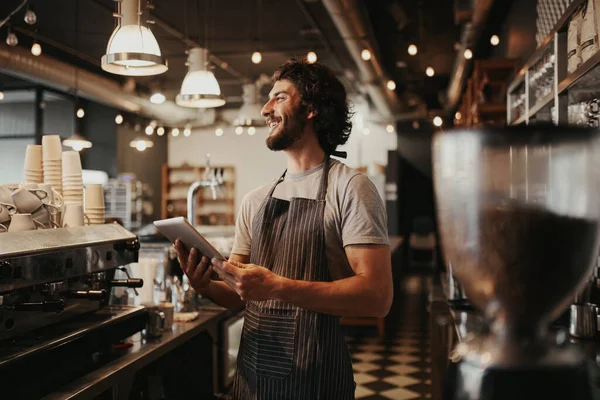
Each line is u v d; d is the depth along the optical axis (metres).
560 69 2.64
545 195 0.49
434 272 12.64
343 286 1.56
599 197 0.50
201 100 4.50
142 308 2.30
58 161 2.47
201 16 7.42
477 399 0.53
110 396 1.93
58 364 1.74
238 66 10.33
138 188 11.45
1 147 10.32
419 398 4.47
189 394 2.89
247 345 1.78
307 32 7.94
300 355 1.67
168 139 14.18
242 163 13.89
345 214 1.70
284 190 1.87
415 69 11.12
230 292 1.98
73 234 2.03
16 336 1.69
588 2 2.30
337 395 1.71
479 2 5.51
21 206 2.05
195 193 3.64
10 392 1.54
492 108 6.27
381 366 5.37
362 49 7.18
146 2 3.16
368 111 13.51
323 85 1.81
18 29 6.57
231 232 6.43
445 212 0.55
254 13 7.29
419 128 13.62
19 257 1.64
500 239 0.50
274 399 1.70
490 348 0.55
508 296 0.53
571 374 0.52
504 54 7.54
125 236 2.29
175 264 3.35
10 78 9.65
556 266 0.50
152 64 3.26
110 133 11.30
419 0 7.27
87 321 2.01
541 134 0.49
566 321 2.39
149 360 2.17
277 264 1.76
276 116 1.82
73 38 8.41
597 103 2.26
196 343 2.91
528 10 5.75
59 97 10.63
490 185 0.50
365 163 13.77
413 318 7.60
